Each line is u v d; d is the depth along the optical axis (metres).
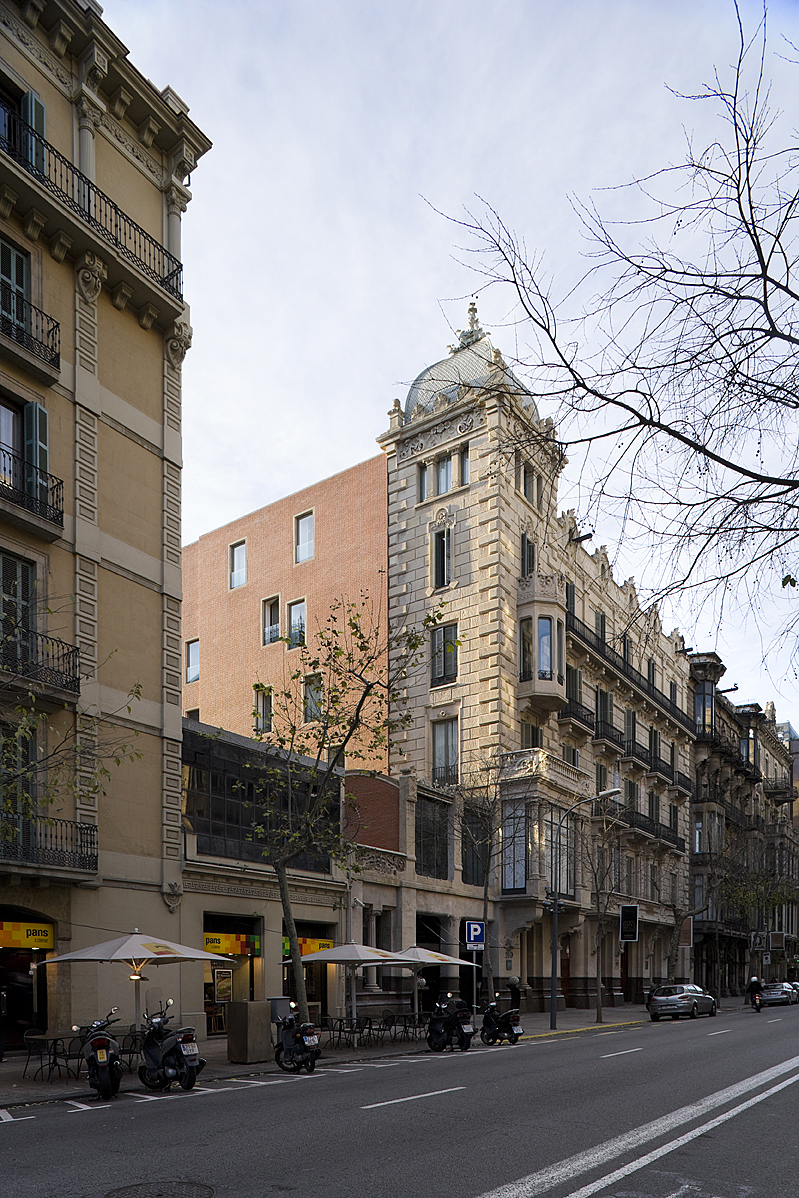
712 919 63.84
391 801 34.12
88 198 24.09
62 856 20.36
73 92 24.30
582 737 45.78
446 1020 23.16
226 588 51.28
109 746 22.42
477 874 37.56
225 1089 15.86
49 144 22.83
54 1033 19.64
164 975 23.00
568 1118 11.91
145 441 25.36
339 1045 24.02
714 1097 13.79
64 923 20.70
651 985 53.91
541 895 36.81
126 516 24.34
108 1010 21.36
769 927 80.12
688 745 64.69
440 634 41.62
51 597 21.12
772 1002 55.44
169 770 24.23
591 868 40.78
